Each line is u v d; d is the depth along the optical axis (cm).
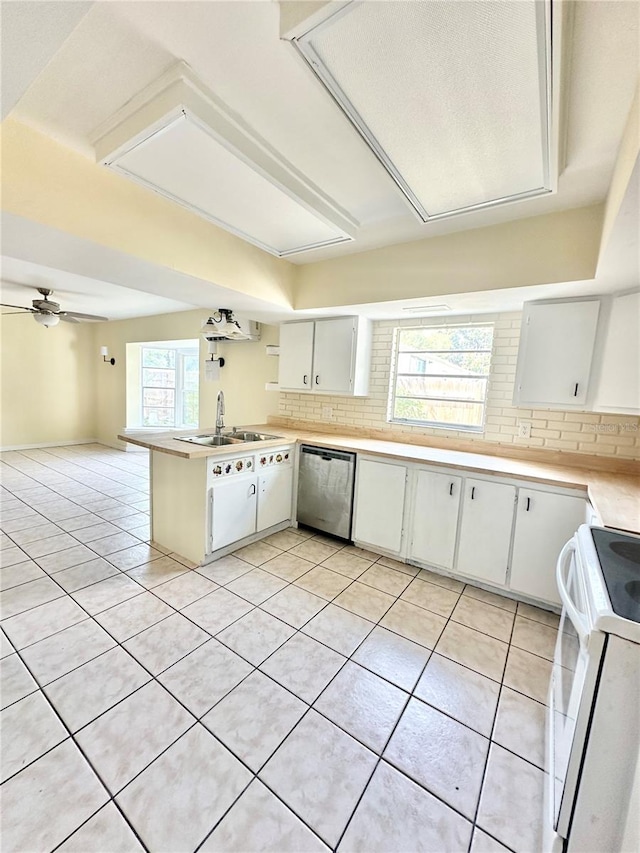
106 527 350
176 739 146
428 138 141
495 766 142
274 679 177
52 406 682
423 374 344
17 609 222
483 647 205
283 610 231
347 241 248
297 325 380
